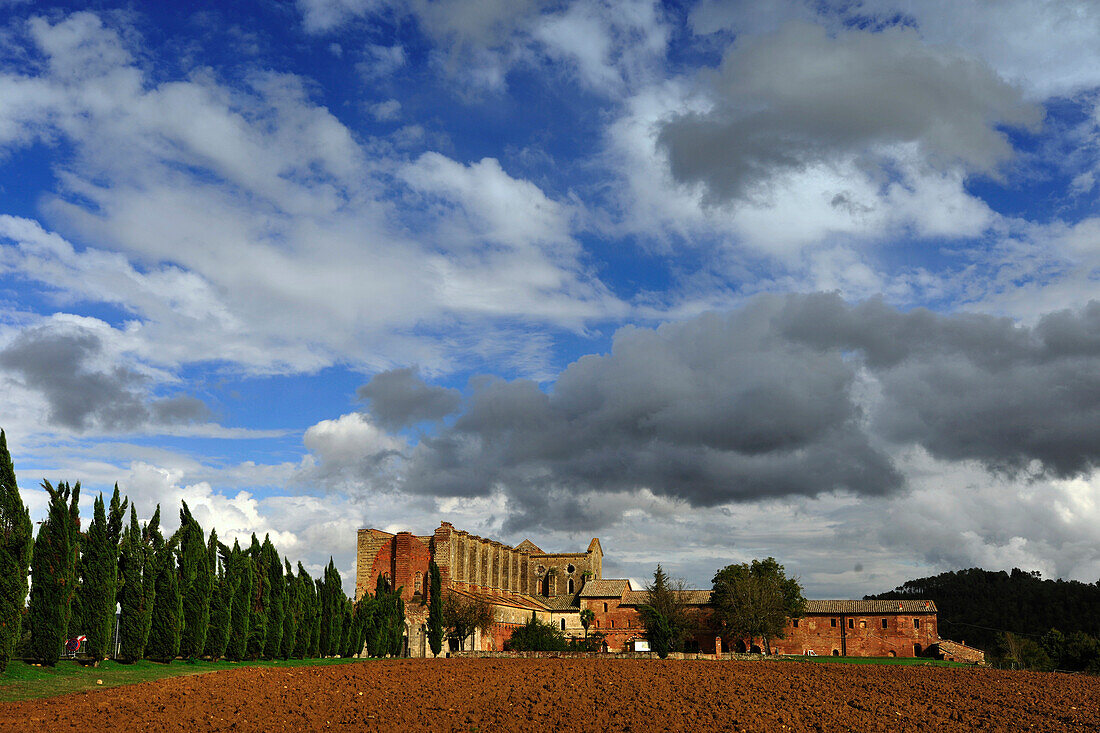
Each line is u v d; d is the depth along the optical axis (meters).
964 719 45.62
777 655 103.25
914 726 42.78
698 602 130.88
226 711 38.81
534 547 165.88
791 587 127.94
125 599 53.06
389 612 90.94
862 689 56.59
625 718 41.66
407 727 37.50
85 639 52.78
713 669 68.75
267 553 70.62
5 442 43.78
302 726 36.56
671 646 99.06
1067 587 195.50
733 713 44.16
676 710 44.50
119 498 53.31
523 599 140.38
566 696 48.44
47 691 40.88
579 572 161.00
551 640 105.25
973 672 74.06
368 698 45.00
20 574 43.31
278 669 58.91
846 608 129.50
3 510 43.25
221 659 62.28
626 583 144.38
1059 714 48.38
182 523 59.56
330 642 79.06
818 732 40.34
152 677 48.66
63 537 47.19
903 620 125.81
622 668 67.38
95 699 39.47
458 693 48.19
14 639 42.81
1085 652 116.12
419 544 112.38
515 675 59.16
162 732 33.47
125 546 53.19
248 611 65.12
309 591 76.19
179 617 56.34
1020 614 190.50
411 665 67.81
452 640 104.81
